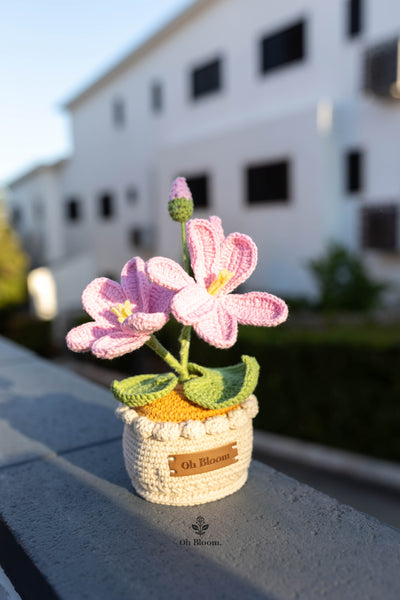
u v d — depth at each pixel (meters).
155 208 14.59
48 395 2.81
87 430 2.24
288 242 10.12
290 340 5.79
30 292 15.26
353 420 5.27
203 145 11.81
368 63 8.35
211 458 1.40
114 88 15.52
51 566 1.23
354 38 9.06
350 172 9.51
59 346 11.97
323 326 7.41
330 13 9.36
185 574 1.19
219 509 1.48
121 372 9.62
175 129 13.37
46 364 3.66
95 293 1.47
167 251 13.14
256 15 10.70
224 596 1.12
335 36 9.34
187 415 1.40
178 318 1.18
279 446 5.65
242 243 1.37
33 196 20.81
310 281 9.75
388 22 8.52
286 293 10.09
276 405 5.91
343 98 9.37
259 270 10.78
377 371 5.06
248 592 1.13
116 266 16.53
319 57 9.65
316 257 9.54
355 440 5.29
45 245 20.22
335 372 5.36
